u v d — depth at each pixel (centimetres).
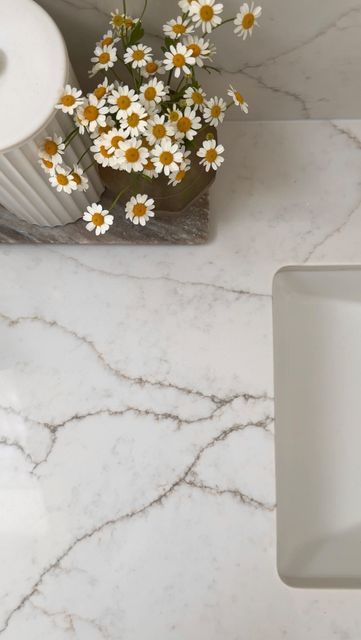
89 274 104
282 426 106
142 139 80
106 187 99
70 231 102
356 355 114
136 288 103
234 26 87
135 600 95
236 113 108
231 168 108
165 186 89
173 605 95
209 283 103
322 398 113
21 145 75
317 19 86
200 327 102
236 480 98
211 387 100
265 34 89
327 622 94
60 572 96
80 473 98
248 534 96
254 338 101
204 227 102
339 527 107
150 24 87
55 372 101
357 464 111
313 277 109
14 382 100
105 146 75
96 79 98
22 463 98
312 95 103
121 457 98
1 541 96
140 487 98
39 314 102
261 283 103
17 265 104
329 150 108
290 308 110
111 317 102
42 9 77
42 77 75
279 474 103
